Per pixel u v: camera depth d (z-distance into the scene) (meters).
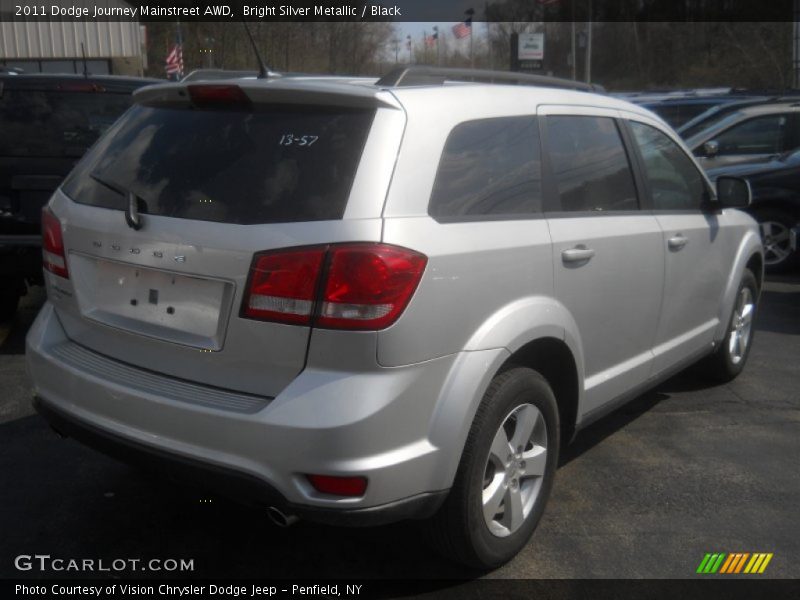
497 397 3.19
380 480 2.81
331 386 2.78
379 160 2.94
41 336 3.56
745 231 5.58
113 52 28.39
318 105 3.08
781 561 3.58
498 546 3.36
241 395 2.94
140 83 6.95
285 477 2.79
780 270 9.85
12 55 27.92
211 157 3.16
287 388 2.82
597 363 3.98
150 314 3.16
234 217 2.96
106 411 3.16
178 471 2.98
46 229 3.62
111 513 3.88
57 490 4.09
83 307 3.41
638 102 14.03
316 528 3.78
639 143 4.49
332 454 2.75
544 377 3.73
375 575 3.42
